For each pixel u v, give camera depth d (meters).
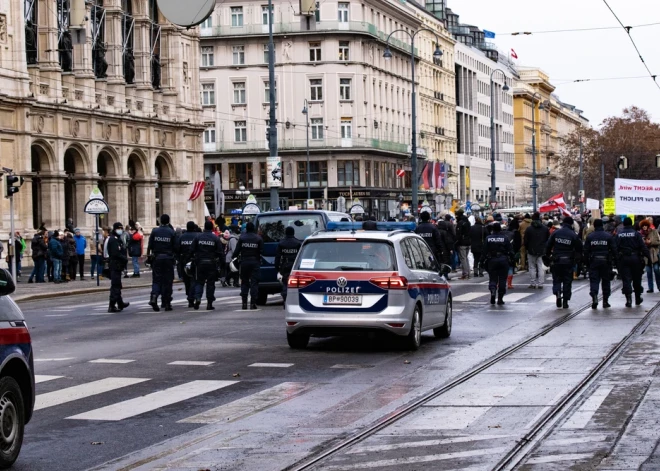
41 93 64.44
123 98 73.19
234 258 29.81
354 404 13.88
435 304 21.09
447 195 130.50
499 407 13.36
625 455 10.31
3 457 10.11
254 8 107.31
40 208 65.19
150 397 14.61
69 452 11.12
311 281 19.45
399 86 120.56
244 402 14.13
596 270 28.28
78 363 18.36
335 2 106.19
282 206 107.12
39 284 46.50
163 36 79.56
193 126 82.25
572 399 13.87
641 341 20.42
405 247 20.14
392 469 10.05
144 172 76.12
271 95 49.84
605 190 142.00
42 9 64.88
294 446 11.23
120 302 30.91
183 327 24.83
